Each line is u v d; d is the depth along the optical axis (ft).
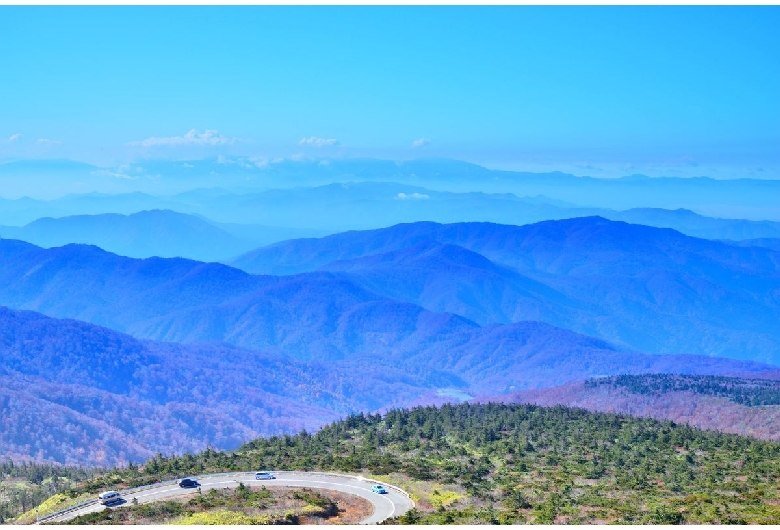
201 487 564.30
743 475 611.88
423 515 490.49
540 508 507.71
